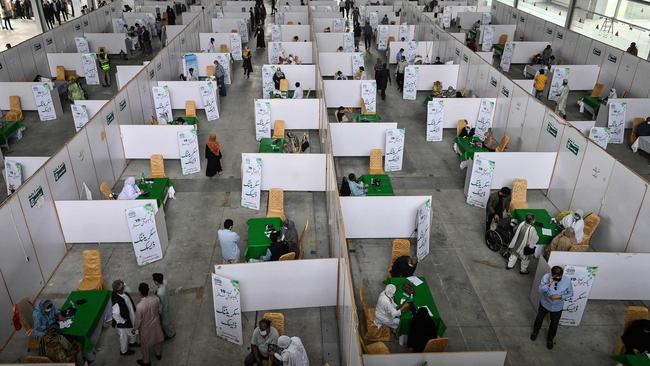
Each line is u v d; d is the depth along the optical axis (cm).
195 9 2698
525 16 2384
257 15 2784
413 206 1012
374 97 1666
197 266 959
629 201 924
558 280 750
